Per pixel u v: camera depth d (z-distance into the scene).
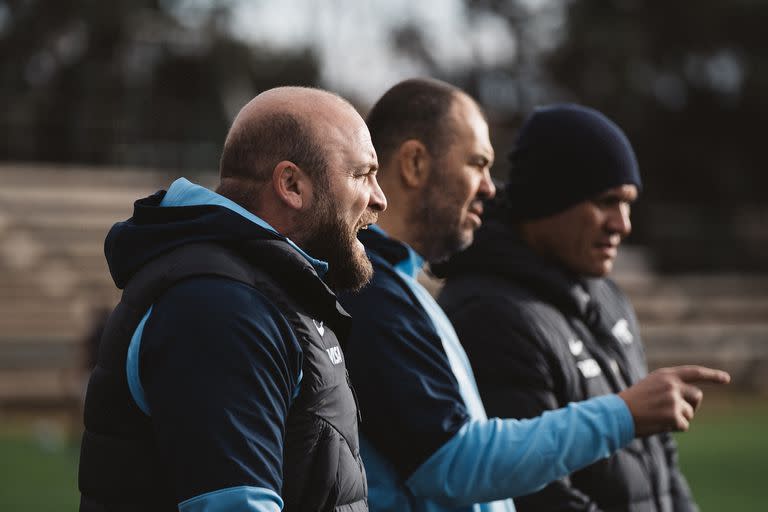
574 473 7.12
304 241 5.11
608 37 76.31
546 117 7.69
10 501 20.16
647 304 56.34
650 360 50.50
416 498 6.05
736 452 29.48
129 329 4.69
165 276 4.68
